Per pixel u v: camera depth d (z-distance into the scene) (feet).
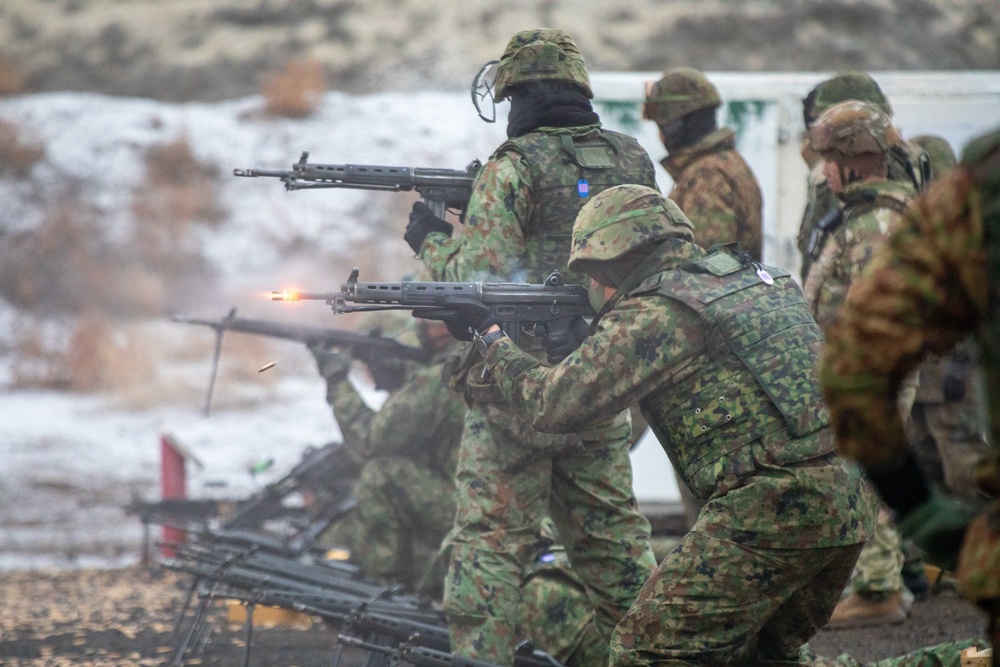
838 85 69.26
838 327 26.02
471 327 48.16
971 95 90.94
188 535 93.25
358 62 305.73
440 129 276.41
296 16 323.37
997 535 24.88
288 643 65.82
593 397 42.73
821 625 44.29
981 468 25.20
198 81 308.19
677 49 302.25
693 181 68.69
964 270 24.58
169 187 262.88
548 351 48.88
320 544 85.25
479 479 50.70
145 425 162.50
